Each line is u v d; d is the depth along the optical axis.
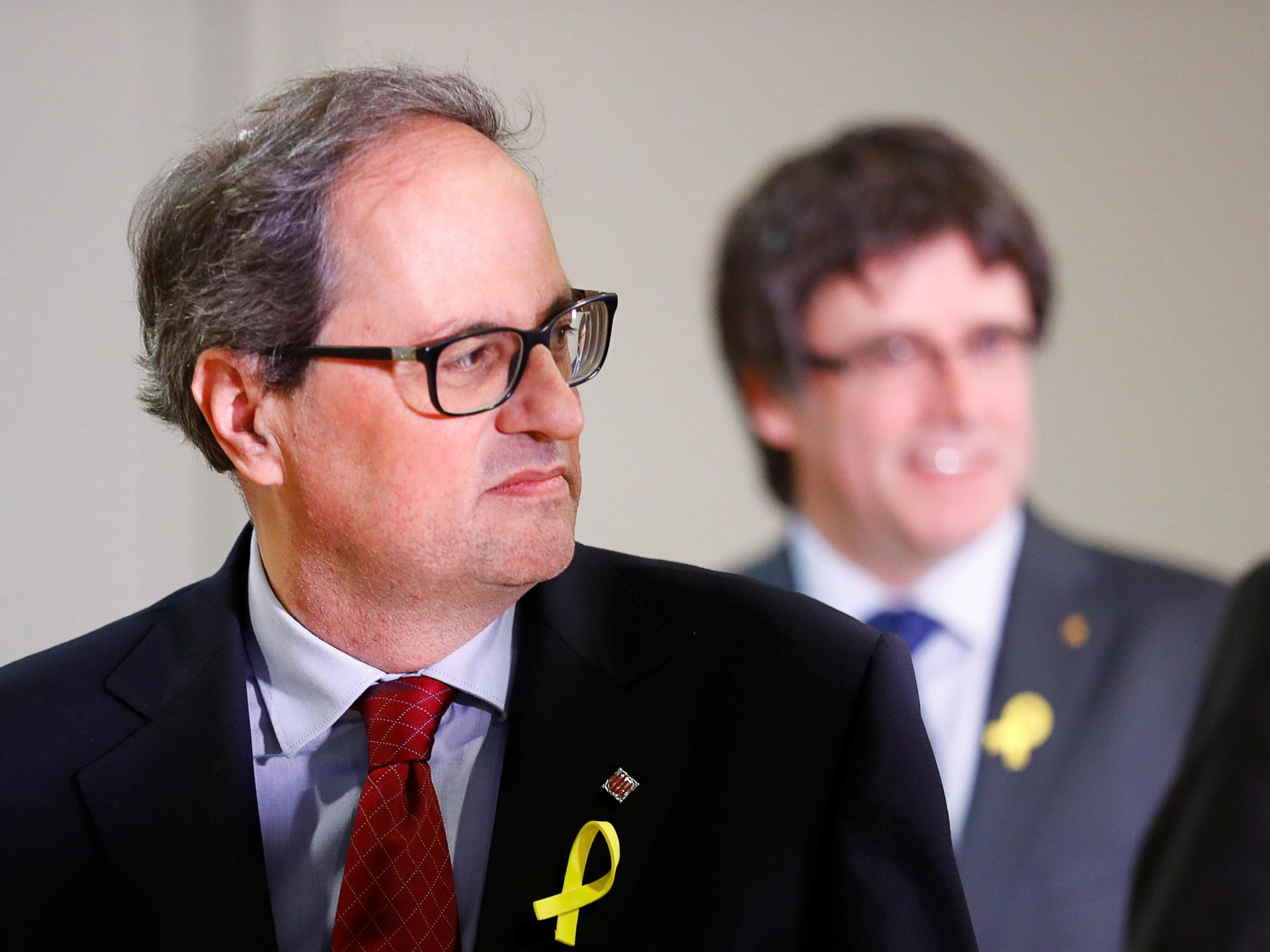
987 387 7.11
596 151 7.59
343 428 3.29
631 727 3.56
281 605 3.65
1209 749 6.51
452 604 3.43
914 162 7.16
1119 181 7.20
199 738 3.58
